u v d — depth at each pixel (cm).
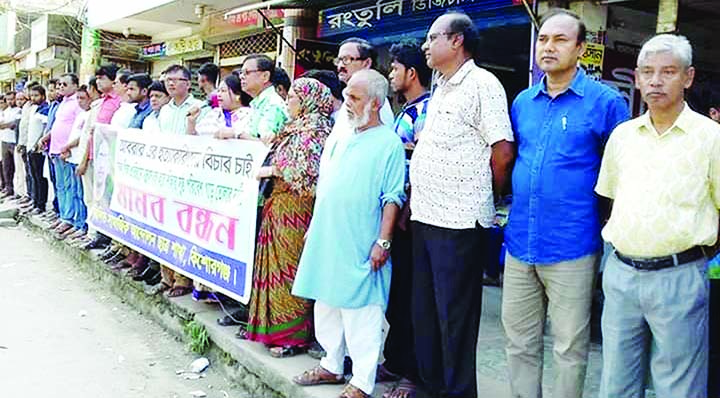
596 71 511
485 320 503
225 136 440
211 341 454
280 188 398
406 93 367
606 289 263
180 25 1187
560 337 284
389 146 333
